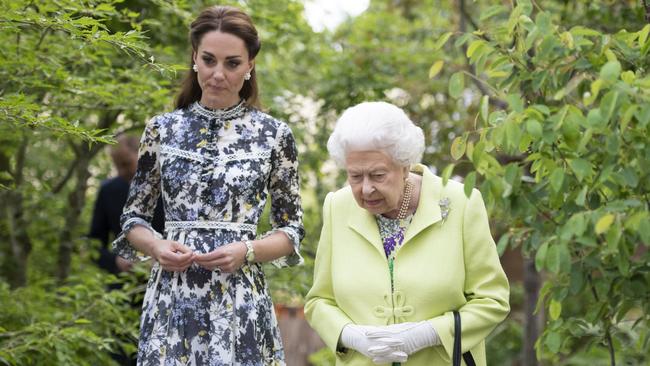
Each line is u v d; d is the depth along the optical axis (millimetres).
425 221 3584
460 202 3641
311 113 8008
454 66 8047
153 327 3678
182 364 3611
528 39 3766
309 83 8086
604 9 5711
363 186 3398
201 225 3660
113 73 6016
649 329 4348
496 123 3568
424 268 3555
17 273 7773
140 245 3668
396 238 3635
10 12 4016
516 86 4039
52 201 7695
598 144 3639
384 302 3566
